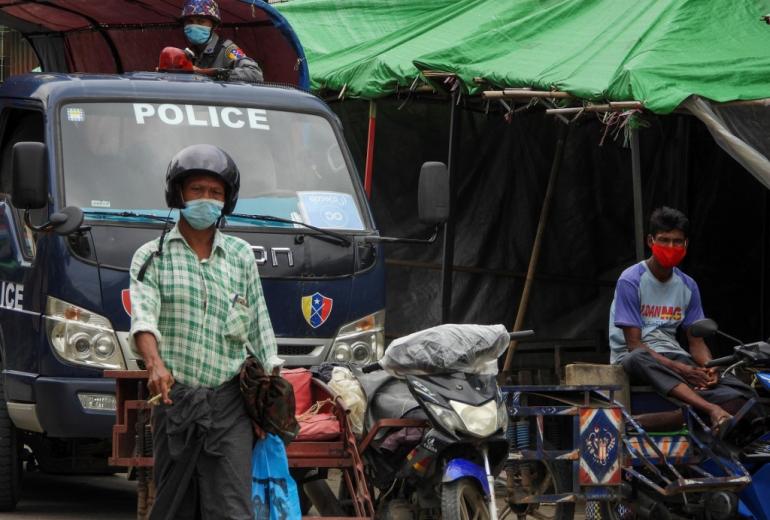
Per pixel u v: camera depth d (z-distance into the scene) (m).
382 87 21.62
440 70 20.12
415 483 11.95
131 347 9.25
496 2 23.75
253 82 16.92
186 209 9.23
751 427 13.31
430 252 25.48
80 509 16.16
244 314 9.45
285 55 18.34
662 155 23.27
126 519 15.28
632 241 23.89
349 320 15.00
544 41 20.30
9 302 15.47
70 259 14.24
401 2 25.44
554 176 23.59
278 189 15.37
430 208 14.84
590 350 24.02
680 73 17.55
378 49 23.05
